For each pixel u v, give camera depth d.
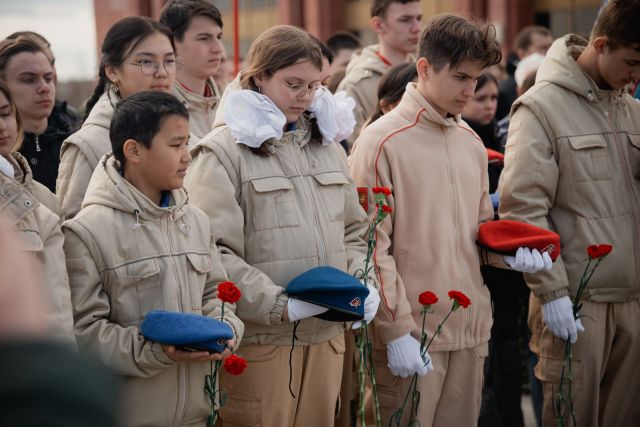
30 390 0.82
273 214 3.00
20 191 2.41
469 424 3.47
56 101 4.39
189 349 2.47
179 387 2.67
